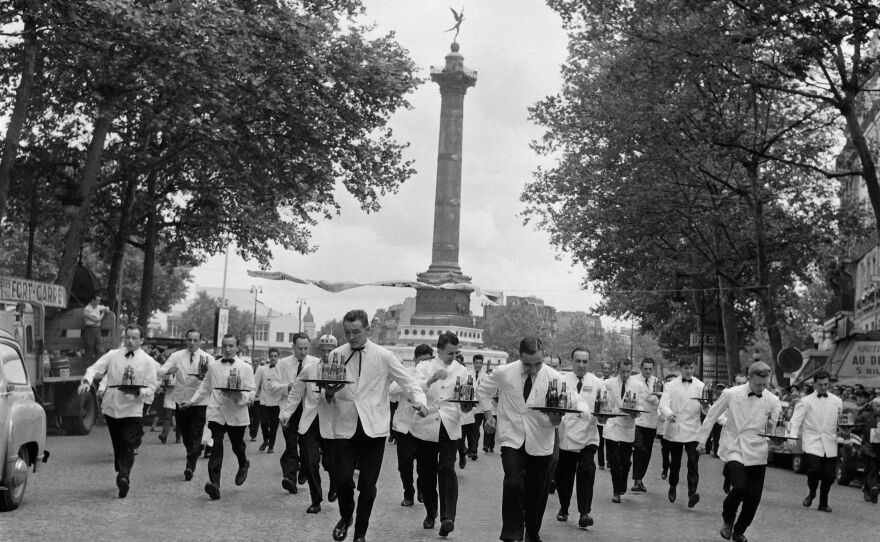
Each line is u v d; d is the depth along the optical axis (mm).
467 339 99062
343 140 35875
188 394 17594
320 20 33500
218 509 13438
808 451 17594
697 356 63719
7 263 59000
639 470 18500
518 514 10188
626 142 37469
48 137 39219
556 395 10039
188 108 31891
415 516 13789
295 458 15352
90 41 29281
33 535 10938
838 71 30750
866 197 54375
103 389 14328
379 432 10078
